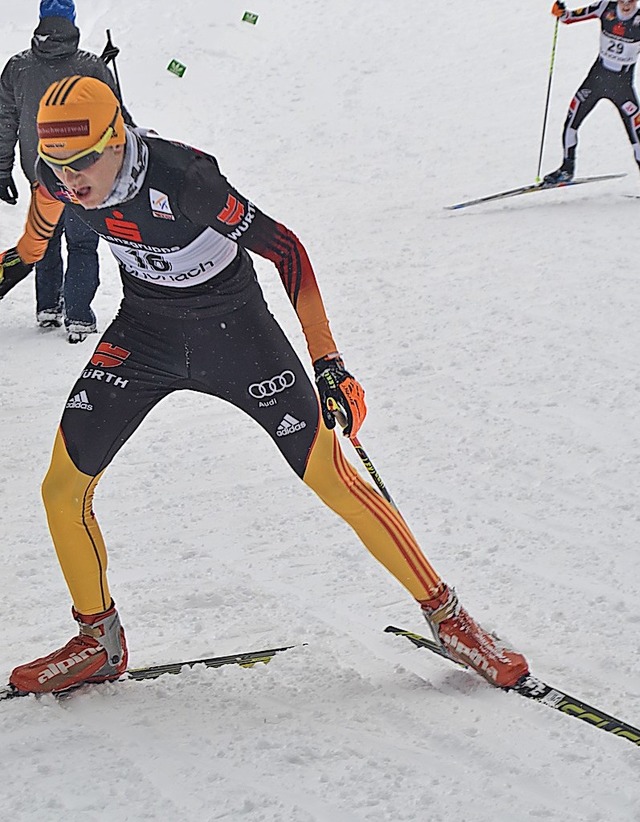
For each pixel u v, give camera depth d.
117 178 4.74
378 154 21.19
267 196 18.92
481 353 11.16
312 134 22.58
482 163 20.25
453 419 9.62
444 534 7.56
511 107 23.48
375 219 17.17
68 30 10.51
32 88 10.62
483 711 5.18
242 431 9.81
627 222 15.68
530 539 7.37
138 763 4.75
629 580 6.68
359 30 28.89
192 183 4.77
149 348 5.33
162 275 5.12
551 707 5.18
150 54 27.09
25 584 7.11
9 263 5.81
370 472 5.49
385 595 6.75
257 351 5.30
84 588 5.41
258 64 27.16
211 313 5.21
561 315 12.02
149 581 7.06
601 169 19.34
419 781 4.57
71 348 12.16
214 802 4.43
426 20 29.23
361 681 5.56
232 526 7.87
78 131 4.59
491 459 8.77
